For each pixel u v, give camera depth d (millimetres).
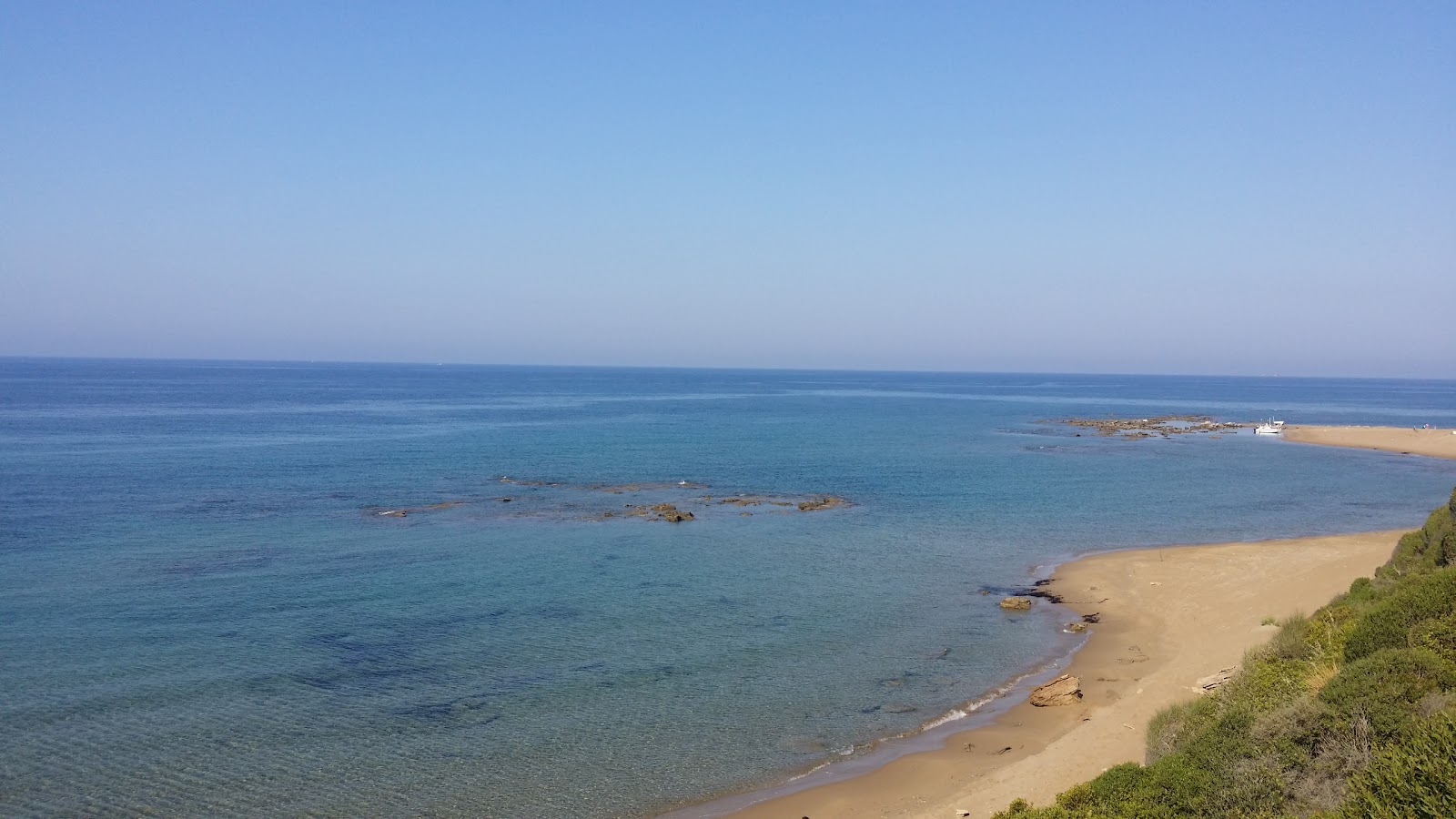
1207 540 52656
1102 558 47219
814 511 62500
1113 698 26891
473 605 37125
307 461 83312
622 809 20656
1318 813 11875
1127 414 180250
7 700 26141
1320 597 34906
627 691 27828
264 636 32562
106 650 30703
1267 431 124500
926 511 62750
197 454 86750
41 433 103250
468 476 76250
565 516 58750
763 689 28109
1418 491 72062
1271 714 15891
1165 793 15031
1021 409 198500
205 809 20234
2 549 45625
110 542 47688
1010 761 22812
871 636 33625
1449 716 10977
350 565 43938
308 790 21203
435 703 26656
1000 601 38875
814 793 21375
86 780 21438
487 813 20375
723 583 41531
